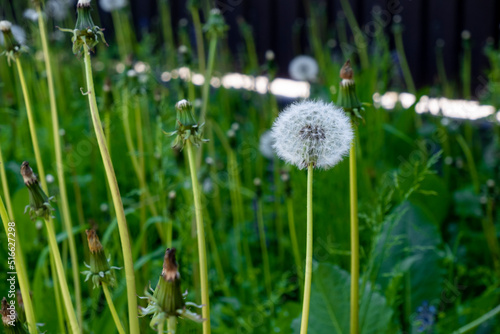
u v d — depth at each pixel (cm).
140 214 84
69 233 66
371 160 99
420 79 154
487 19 142
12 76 128
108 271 48
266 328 76
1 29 57
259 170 111
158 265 77
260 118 122
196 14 94
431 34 150
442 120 104
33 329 50
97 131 46
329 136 47
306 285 48
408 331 74
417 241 76
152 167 93
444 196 92
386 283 74
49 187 76
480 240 92
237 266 90
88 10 46
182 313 41
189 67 92
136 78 79
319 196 90
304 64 120
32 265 85
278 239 94
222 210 103
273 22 177
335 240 87
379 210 66
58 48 140
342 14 162
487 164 113
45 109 109
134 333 47
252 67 142
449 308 78
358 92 103
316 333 66
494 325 73
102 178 105
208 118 96
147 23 196
